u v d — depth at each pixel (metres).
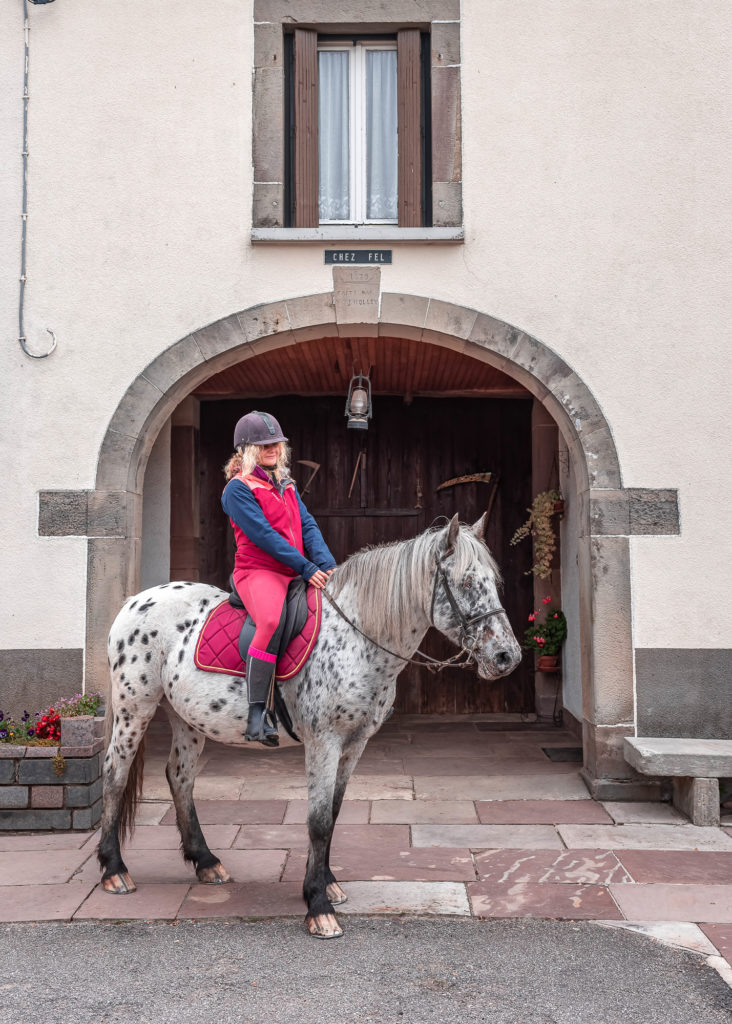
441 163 5.71
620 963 3.23
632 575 5.48
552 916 3.65
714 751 4.96
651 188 5.65
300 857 4.38
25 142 5.61
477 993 3.01
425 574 3.59
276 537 3.57
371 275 5.62
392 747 6.78
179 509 8.12
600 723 5.43
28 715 5.19
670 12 5.70
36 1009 2.92
